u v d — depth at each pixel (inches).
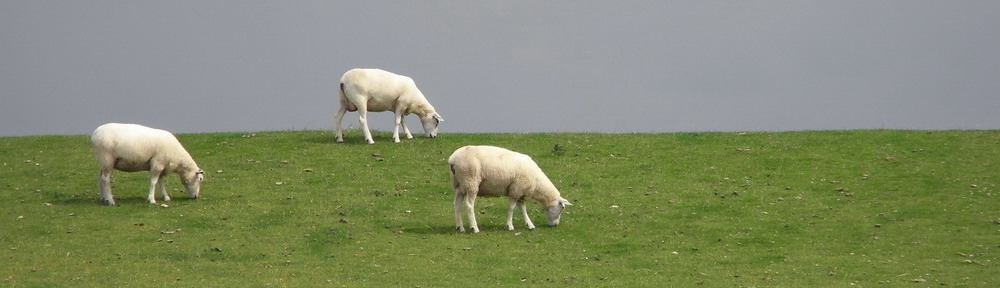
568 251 1237.1
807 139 1839.3
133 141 1379.2
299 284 1093.1
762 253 1237.7
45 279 1082.7
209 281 1095.6
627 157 1727.4
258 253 1210.6
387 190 1519.4
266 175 1596.9
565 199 1444.4
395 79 1795.0
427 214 1401.3
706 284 1109.7
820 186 1551.4
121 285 1071.0
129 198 1445.6
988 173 1595.7
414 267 1161.4
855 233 1320.1
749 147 1786.4
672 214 1409.9
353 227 1330.0
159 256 1188.5
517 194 1309.1
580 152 1759.4
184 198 1453.0
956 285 1099.3
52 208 1379.2
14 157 1713.8
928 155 1708.9
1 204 1400.1
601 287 1096.8
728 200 1478.8
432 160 1691.7
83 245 1219.2
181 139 1860.2
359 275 1129.4
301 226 1327.5
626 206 1449.3
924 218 1385.3
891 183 1558.8
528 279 1123.3
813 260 1205.1
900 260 1202.0
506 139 1850.4
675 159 1711.4
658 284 1108.5
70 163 1673.2
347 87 1777.8
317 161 1680.6
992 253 1224.2
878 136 1847.9
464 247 1240.8
